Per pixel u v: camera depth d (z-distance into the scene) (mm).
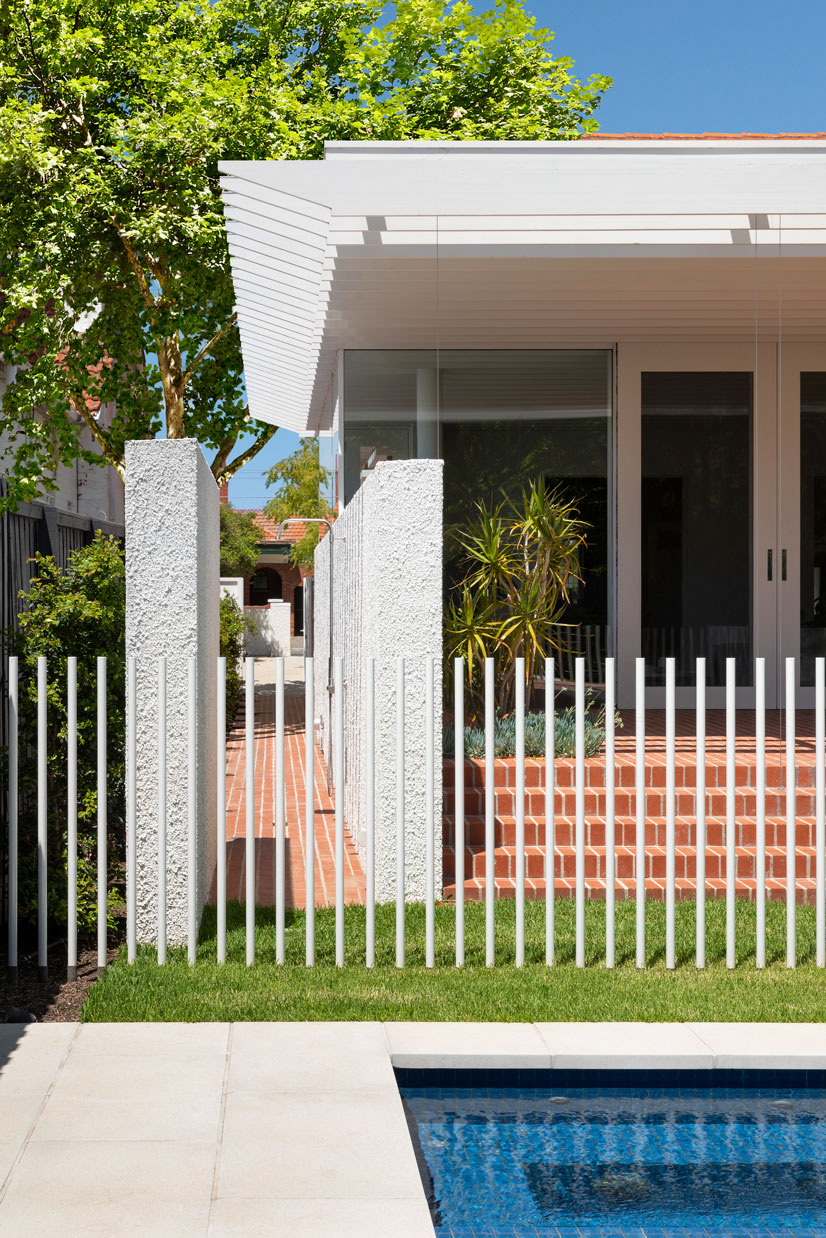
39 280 16359
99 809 5953
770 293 9656
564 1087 4824
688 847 7793
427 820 5965
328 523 13477
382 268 8742
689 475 11641
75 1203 3609
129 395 20047
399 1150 3992
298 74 19281
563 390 11500
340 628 10664
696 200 7277
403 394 11398
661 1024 5219
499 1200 3924
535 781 8359
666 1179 4074
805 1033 5094
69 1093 4453
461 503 11414
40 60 17281
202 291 17672
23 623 6766
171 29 18188
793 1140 4391
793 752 6113
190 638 6133
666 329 11172
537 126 18547
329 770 11766
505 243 8172
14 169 16000
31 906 6391
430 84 19031
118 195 16562
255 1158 3924
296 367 13234
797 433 11719
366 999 5469
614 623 11617
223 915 6004
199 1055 4832
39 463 18047
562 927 6730
